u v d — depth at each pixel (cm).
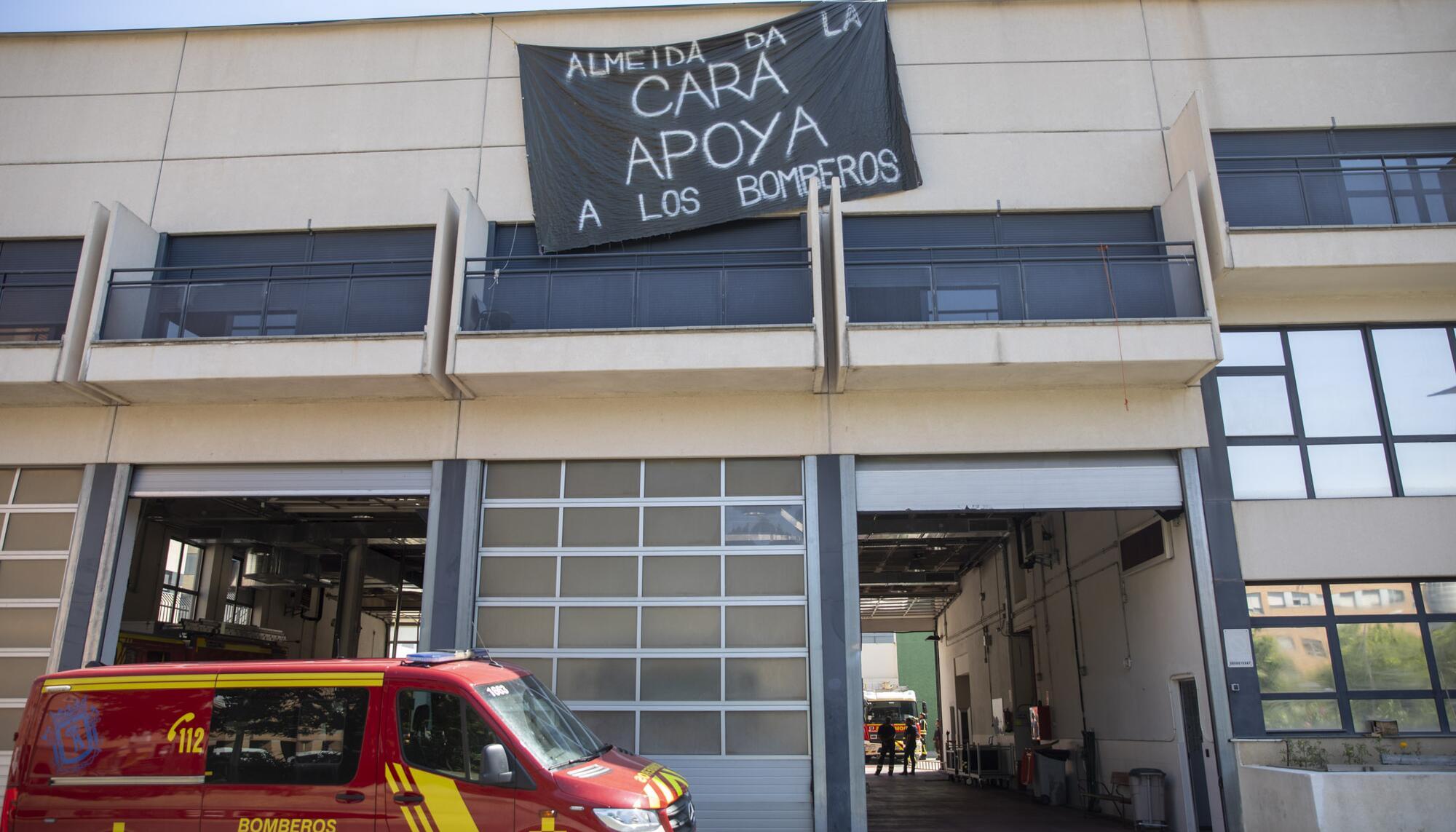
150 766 633
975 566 2294
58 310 1209
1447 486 1105
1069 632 1570
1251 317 1159
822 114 1251
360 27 1331
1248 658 1035
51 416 1173
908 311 1112
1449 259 1086
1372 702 1031
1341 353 1156
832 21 1282
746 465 1127
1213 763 1026
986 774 2025
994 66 1276
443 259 1137
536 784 600
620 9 1312
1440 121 1227
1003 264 1124
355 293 1181
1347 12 1273
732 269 1139
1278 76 1254
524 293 1152
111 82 1324
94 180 1284
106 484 1149
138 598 1463
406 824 600
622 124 1258
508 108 1285
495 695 654
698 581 1097
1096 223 1222
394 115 1291
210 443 1154
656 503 1122
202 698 648
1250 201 1190
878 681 4431
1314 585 1072
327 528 1566
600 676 1076
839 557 1080
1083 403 1119
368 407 1156
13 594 1125
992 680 2147
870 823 1316
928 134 1250
